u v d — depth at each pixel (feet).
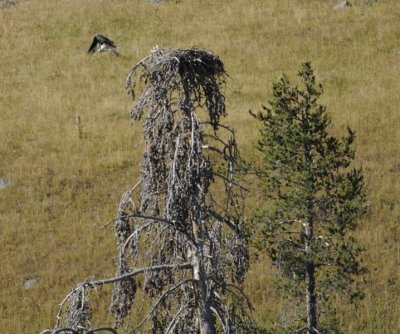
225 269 116.26
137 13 644.69
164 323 118.42
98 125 462.60
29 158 429.38
